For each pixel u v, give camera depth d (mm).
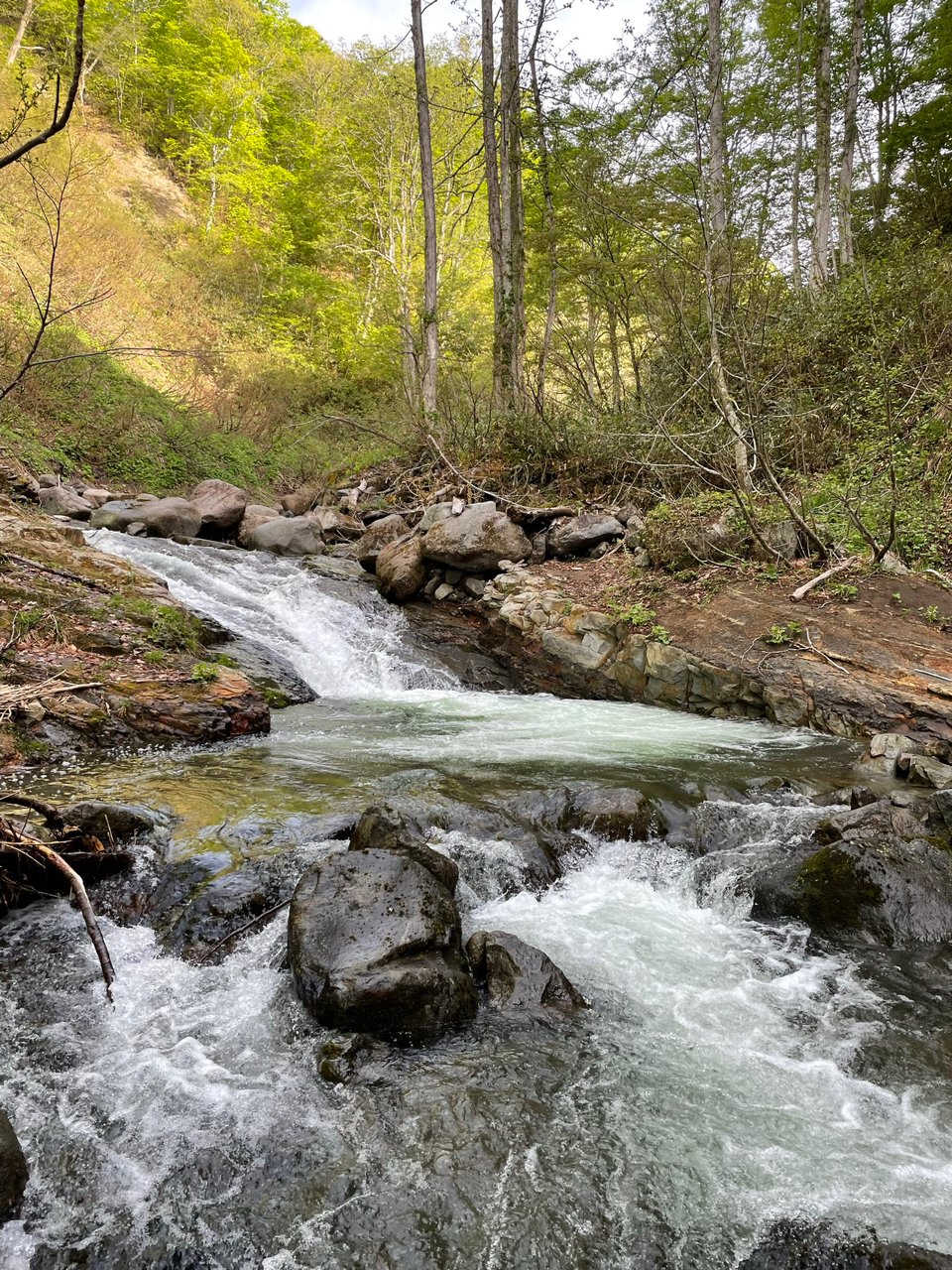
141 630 7406
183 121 32250
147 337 20000
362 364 25891
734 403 9273
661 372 12109
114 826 4363
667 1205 2436
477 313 25141
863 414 10266
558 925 4160
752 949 4023
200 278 25391
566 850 4805
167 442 16047
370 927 3461
